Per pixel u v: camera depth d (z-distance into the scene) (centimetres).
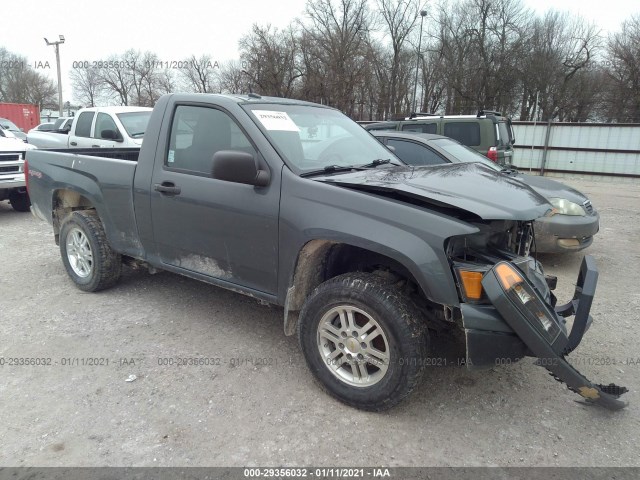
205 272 366
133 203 401
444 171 335
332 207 288
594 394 265
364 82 3372
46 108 5378
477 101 3797
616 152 1767
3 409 287
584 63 3697
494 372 340
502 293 246
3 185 821
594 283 273
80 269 482
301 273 311
